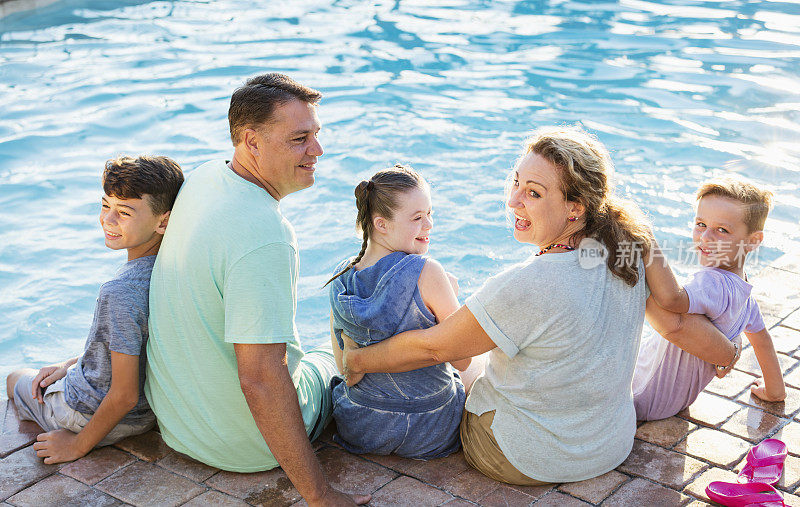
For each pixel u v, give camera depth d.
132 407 3.06
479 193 6.61
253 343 2.65
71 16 11.61
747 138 7.33
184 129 7.87
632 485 2.97
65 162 7.17
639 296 2.80
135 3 12.29
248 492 2.97
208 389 2.90
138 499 2.93
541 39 10.46
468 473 3.07
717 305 3.12
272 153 2.75
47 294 5.43
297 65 9.66
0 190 6.66
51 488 2.99
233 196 2.76
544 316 2.65
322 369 3.39
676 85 8.67
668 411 3.37
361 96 8.66
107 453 3.20
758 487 2.85
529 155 2.68
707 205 3.21
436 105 8.40
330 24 11.30
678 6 11.66
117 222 2.94
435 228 6.12
